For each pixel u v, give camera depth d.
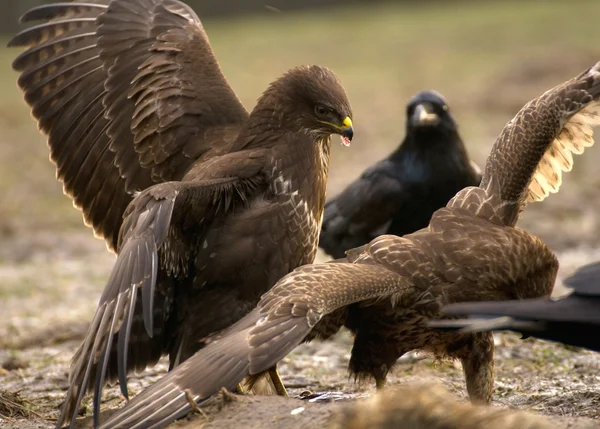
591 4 58.72
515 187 10.70
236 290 10.52
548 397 11.18
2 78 50.66
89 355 9.23
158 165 11.81
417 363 12.91
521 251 9.90
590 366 12.43
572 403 10.91
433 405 8.25
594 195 24.66
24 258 22.41
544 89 38.53
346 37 56.88
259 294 10.54
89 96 12.32
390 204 15.31
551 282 10.26
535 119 10.83
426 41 53.09
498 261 9.80
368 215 15.45
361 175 15.70
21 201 28.00
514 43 49.66
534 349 13.27
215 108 11.92
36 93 12.49
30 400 12.09
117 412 8.52
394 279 9.48
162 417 8.38
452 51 49.78
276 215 10.63
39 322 16.55
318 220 11.09
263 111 11.13
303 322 8.72
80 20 12.70
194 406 8.41
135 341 10.47
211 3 70.62
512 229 10.14
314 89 10.97
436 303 9.69
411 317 9.73
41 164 33.16
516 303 8.48
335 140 33.38
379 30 58.03
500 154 10.88
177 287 10.65
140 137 11.88
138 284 9.31
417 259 9.73
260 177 10.73
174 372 8.70
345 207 15.59
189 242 10.54
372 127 35.50
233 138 11.60
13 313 17.39
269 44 56.03
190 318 10.59
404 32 56.53
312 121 10.99
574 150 11.34
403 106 38.75
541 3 60.66
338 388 12.12
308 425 8.71
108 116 12.10
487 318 8.58
